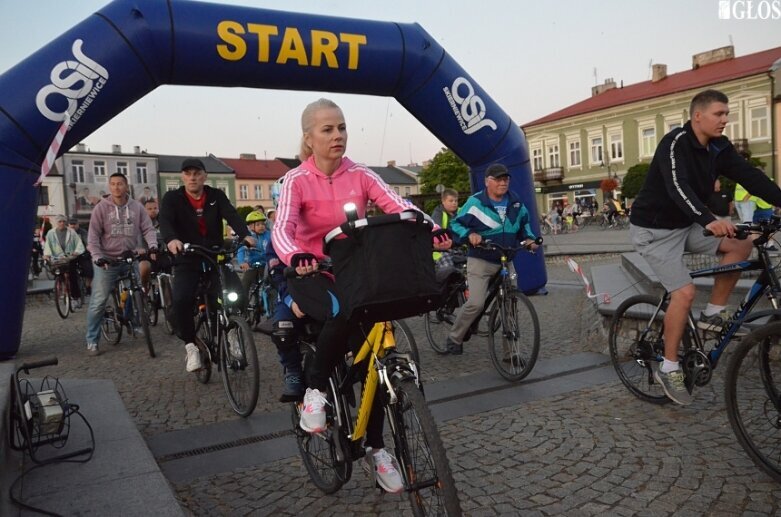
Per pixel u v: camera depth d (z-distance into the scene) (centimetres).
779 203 345
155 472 281
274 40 729
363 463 268
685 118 3984
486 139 912
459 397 449
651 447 331
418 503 228
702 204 328
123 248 681
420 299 210
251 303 812
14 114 616
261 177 6625
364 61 786
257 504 297
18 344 661
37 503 252
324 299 247
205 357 518
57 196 5331
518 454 335
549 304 881
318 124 259
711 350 358
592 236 2731
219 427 416
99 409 377
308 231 273
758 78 3612
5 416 279
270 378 546
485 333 546
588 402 416
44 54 643
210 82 741
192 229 504
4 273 623
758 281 336
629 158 4316
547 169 4784
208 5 719
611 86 4916
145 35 673
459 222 519
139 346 732
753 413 291
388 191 274
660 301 396
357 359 254
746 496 270
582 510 269
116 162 5653
